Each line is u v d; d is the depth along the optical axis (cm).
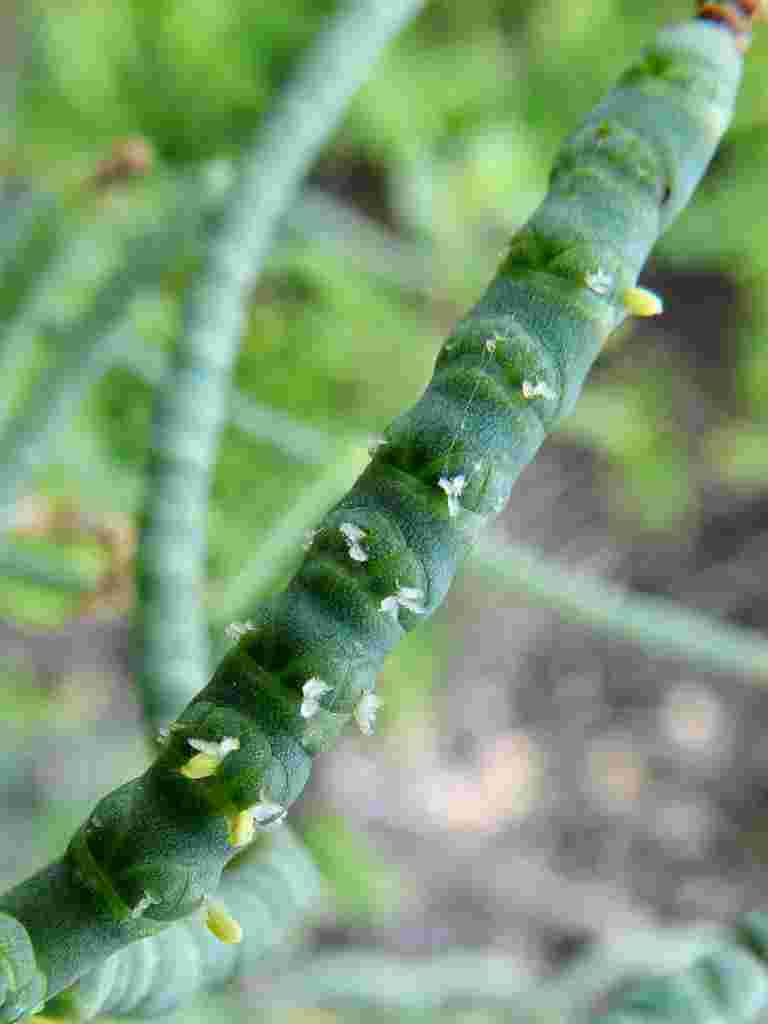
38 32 17
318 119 8
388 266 18
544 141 20
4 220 10
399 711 21
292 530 9
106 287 9
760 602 24
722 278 23
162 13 18
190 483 7
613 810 23
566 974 17
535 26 20
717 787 24
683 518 24
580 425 22
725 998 5
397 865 22
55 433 9
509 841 23
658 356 23
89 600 9
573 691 24
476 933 22
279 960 17
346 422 18
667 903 23
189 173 13
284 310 17
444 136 20
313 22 18
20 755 18
